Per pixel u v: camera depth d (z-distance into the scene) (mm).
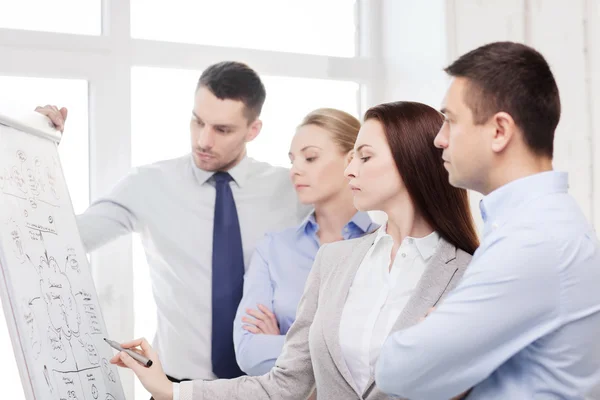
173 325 2395
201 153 2396
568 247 1124
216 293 2363
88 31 2551
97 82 2512
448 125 1273
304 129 2295
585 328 1130
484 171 1234
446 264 1515
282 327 2193
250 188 2486
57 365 1468
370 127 1601
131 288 2543
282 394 1633
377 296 1550
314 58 2844
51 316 1517
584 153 2730
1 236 1424
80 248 1813
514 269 1121
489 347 1144
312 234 2318
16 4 2457
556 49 2709
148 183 2420
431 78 2695
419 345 1167
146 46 2578
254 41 2826
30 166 1688
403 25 2842
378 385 1256
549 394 1151
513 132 1195
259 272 2270
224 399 1609
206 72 2398
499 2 2664
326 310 1585
